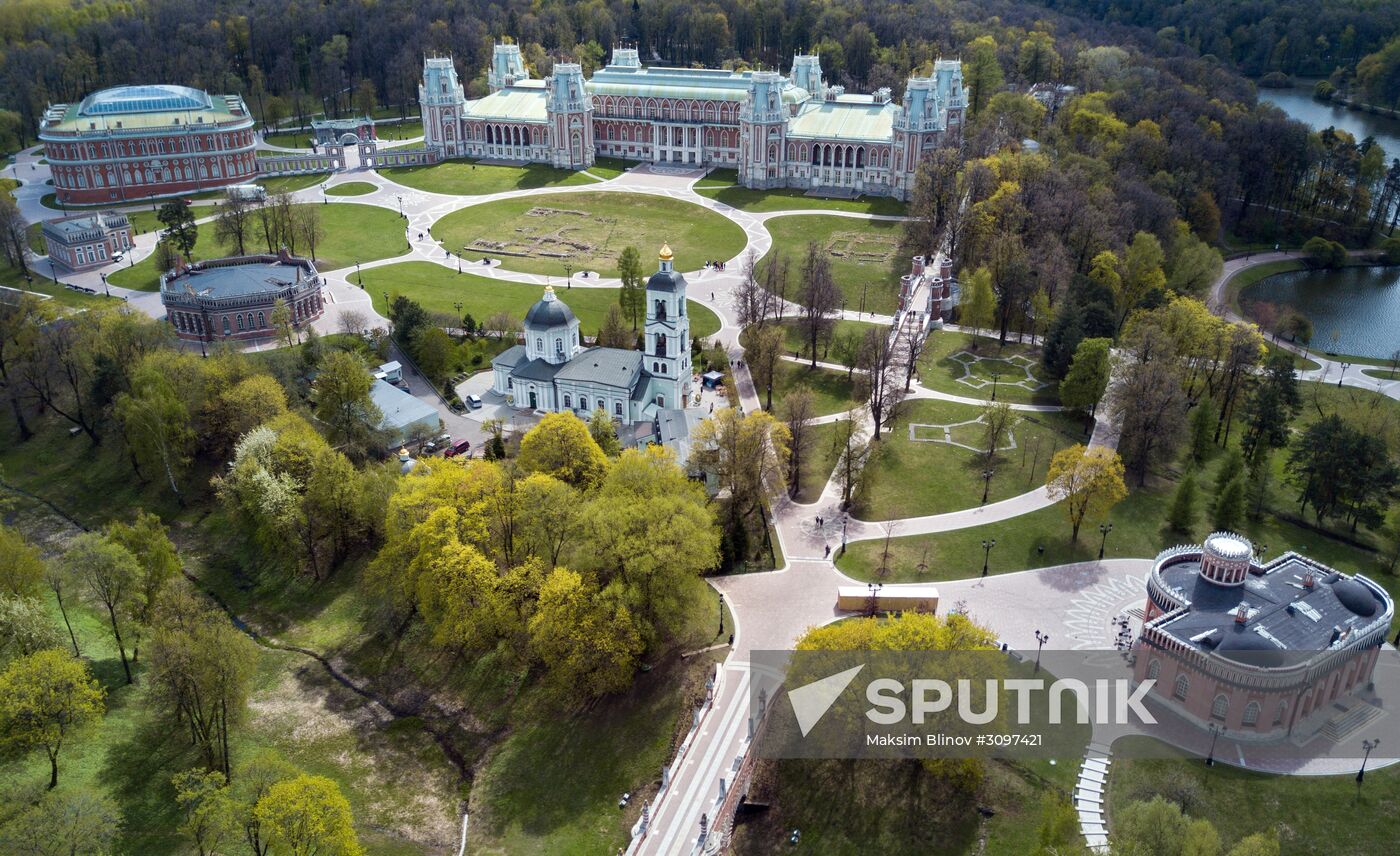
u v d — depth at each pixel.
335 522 144.50
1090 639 124.00
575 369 175.62
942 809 100.56
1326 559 141.75
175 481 165.62
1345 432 148.00
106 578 120.25
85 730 107.56
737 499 146.12
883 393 177.50
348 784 110.19
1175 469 163.62
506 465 143.75
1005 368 194.88
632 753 110.88
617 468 132.50
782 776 104.69
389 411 173.12
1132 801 98.31
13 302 199.62
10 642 114.56
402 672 126.44
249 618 138.12
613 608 115.88
